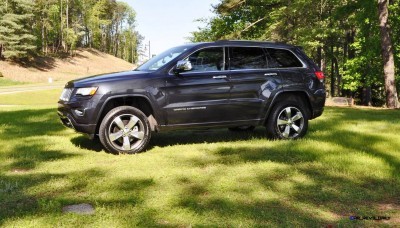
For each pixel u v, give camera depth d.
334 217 3.21
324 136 6.82
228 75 6.10
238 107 6.18
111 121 5.44
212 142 6.57
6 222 2.99
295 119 6.62
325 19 26.39
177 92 5.79
